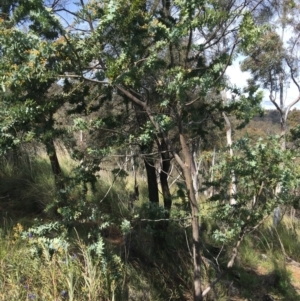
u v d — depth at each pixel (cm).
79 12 372
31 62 336
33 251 398
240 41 379
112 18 337
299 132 453
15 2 339
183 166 422
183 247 589
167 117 391
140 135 404
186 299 529
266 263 771
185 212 462
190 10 353
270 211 436
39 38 328
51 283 370
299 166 425
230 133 795
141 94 442
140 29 379
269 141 452
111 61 352
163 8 441
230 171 452
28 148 734
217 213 434
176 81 355
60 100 399
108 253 435
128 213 638
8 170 688
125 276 456
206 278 559
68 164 776
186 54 394
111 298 405
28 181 658
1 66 326
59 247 401
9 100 362
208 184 472
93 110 446
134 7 339
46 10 317
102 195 681
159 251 559
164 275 532
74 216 409
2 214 574
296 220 1085
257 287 676
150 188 579
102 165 637
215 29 431
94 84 417
